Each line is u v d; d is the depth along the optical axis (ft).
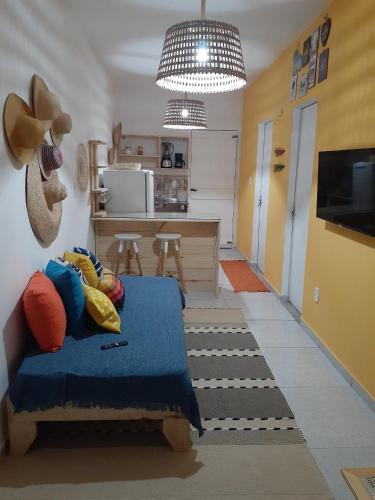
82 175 11.83
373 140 7.64
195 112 14.05
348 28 8.70
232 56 5.79
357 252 8.24
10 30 6.31
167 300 9.13
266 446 6.57
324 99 10.03
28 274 7.22
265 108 16.08
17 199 6.64
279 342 10.49
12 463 6.07
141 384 6.05
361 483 3.90
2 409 6.20
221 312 12.53
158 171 21.71
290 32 11.75
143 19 11.02
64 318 6.86
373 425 7.18
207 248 14.28
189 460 6.22
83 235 12.13
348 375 8.52
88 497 5.50
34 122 6.46
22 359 6.81
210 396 7.92
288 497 5.57
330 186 9.14
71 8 10.23
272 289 14.79
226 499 5.52
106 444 6.55
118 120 20.86
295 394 8.09
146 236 14.20
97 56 14.39
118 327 7.38
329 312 9.64
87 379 5.98
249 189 19.12
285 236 13.35
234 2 9.78
